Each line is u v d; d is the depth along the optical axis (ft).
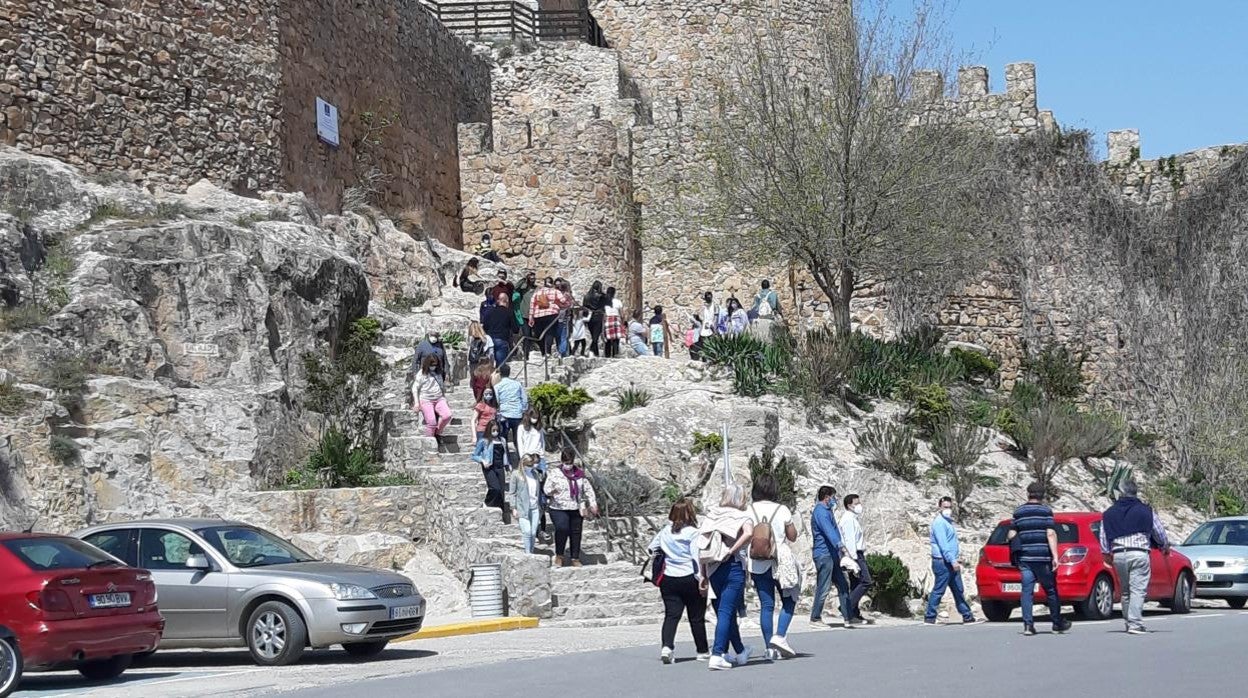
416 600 53.62
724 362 100.48
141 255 78.74
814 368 98.43
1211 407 125.39
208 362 77.66
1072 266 128.88
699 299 129.29
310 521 70.03
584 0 154.92
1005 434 106.63
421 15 126.93
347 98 111.14
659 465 85.35
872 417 99.50
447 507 70.38
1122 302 129.08
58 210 80.12
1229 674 41.81
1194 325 128.67
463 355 92.63
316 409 80.79
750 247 108.99
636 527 77.46
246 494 70.38
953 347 119.24
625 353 110.01
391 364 88.07
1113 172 132.67
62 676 50.98
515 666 47.11
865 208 105.29
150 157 90.48
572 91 143.95
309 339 84.84
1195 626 61.62
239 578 51.26
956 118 113.60
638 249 131.44
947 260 109.40
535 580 65.87
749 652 49.52
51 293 73.82
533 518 69.21
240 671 49.06
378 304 101.04
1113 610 75.72
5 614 43.80
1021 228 128.16
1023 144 129.18
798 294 123.75
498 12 152.25
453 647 55.77
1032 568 59.41
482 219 129.49
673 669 45.70
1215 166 130.52
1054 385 123.13
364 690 41.19
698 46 150.20
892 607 75.31
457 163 130.82
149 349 74.69
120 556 52.44
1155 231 130.82
